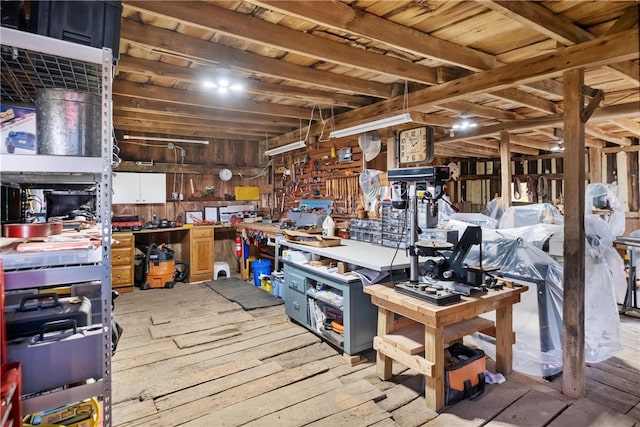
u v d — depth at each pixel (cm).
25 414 117
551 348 271
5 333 119
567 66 233
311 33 248
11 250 127
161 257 536
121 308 438
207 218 648
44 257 125
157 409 230
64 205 290
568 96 243
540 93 379
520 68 259
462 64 266
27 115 126
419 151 416
